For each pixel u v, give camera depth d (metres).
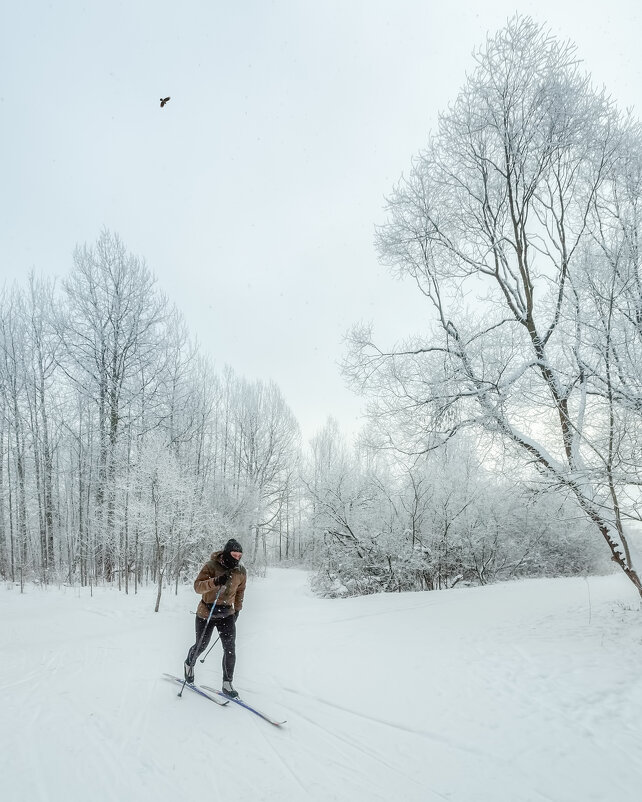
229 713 4.30
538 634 7.28
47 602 13.27
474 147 10.37
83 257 21.19
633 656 5.82
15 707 4.44
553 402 8.71
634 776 3.16
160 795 2.95
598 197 9.14
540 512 13.58
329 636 7.67
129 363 21.22
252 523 26.56
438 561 17.39
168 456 15.11
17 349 21.11
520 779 3.15
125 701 4.57
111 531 18.14
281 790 3.01
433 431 10.52
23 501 20.30
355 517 17.95
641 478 7.36
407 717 4.18
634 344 7.62
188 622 10.27
